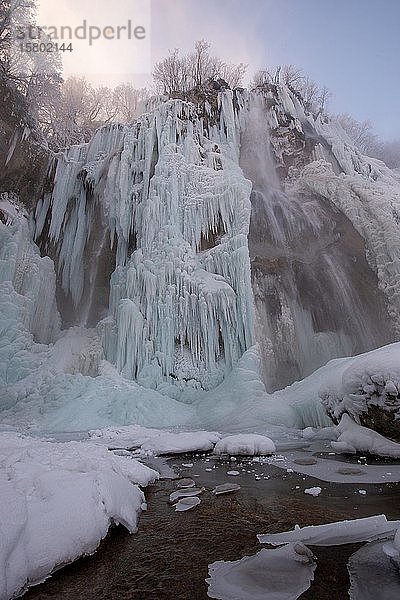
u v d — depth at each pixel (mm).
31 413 11641
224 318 13586
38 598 2047
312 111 26438
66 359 14367
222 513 3506
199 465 5918
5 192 18375
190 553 2611
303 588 2115
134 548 2711
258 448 6742
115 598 2041
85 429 10516
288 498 3959
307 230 18281
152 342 13523
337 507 3598
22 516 2352
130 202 16719
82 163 19016
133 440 8086
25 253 16781
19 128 18812
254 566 2391
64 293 18078
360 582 2168
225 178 15992
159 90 32188
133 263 14633
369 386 6605
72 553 2436
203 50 31781
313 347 17562
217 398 12219
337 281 18203
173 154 16234
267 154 20516
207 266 14500
